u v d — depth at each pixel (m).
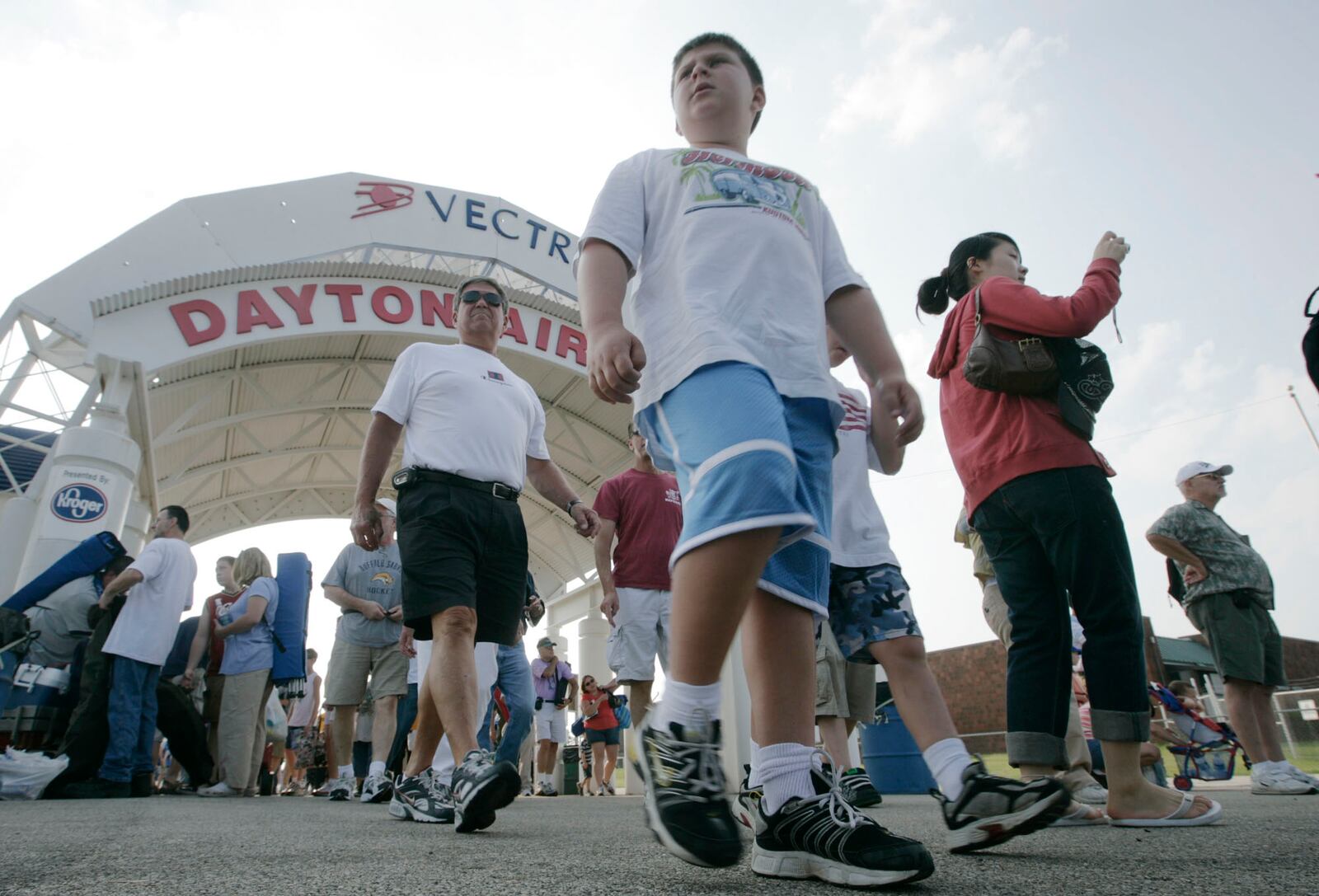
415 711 4.91
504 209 13.04
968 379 2.14
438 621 2.31
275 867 1.24
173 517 5.21
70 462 7.84
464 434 2.59
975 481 2.19
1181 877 1.06
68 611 5.30
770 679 1.35
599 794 9.45
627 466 18.69
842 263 1.65
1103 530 1.94
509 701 4.17
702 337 1.26
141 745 4.89
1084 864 1.25
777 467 1.10
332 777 6.76
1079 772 2.89
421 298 11.61
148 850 1.51
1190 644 18.30
